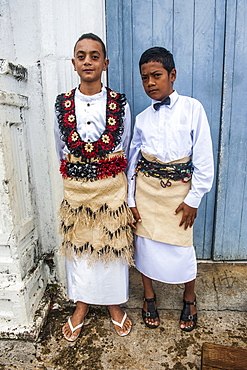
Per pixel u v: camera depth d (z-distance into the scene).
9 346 1.57
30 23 1.58
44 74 1.60
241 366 1.17
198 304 1.82
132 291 1.95
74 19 1.55
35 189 1.80
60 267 1.85
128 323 1.67
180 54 1.86
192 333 1.63
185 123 1.42
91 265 1.55
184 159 1.46
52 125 1.64
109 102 1.43
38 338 1.61
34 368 1.44
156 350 1.53
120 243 1.51
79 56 1.33
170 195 1.48
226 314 1.75
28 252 1.69
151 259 1.58
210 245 2.20
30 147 1.72
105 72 1.75
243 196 2.08
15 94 1.51
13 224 1.51
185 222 1.50
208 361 1.19
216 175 2.05
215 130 1.98
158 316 1.71
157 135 1.45
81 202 1.46
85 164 1.42
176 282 1.59
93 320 1.74
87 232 1.50
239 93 1.90
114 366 1.45
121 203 1.50
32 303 1.69
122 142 1.53
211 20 1.81
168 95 1.44
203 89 1.92
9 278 1.60
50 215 1.85
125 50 1.87
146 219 1.56
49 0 1.50
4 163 1.43
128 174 1.64
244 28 1.79
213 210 2.13
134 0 1.79
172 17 1.81
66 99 1.44
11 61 1.54
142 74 1.41
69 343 1.58
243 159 2.01
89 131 1.40
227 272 2.08
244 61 1.84
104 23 1.75
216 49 1.85
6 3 1.54
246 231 2.15
